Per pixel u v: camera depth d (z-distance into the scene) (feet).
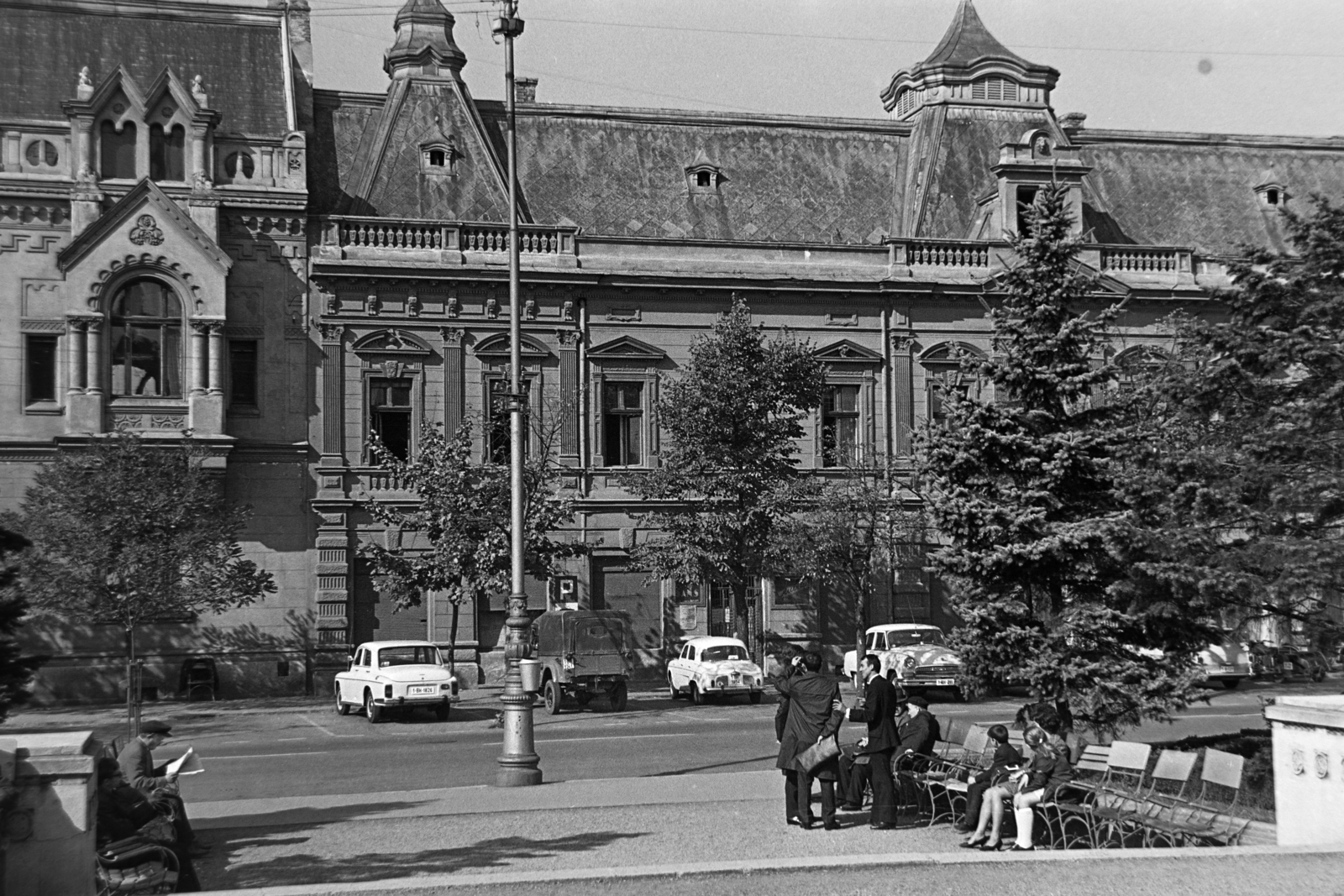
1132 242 182.50
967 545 73.92
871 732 59.77
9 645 56.24
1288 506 72.69
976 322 170.09
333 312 153.89
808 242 169.99
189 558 124.47
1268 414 75.97
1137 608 72.95
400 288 155.63
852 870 43.01
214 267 147.54
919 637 138.21
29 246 146.20
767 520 143.33
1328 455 73.67
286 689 149.89
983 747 68.33
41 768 41.60
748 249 165.78
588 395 160.45
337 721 120.16
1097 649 72.28
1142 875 42.42
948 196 177.37
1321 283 77.25
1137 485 72.79
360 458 154.10
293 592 151.53
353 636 152.76
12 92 152.56
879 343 167.53
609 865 51.52
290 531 151.84
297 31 170.19
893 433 166.40
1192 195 188.44
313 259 152.97
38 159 147.84
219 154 152.66
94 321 144.15
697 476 143.54
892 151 184.75
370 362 154.92
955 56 184.24
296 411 152.66
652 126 178.29
